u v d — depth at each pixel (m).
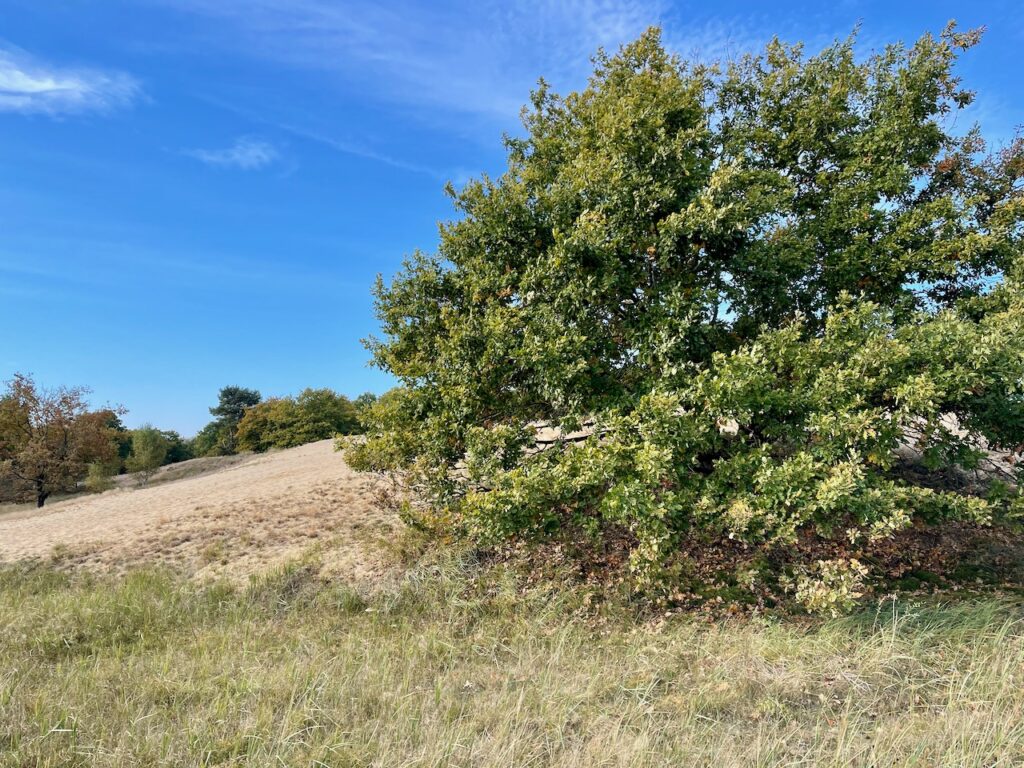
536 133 11.46
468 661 6.68
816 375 7.02
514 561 9.55
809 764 4.16
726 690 5.41
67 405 34.50
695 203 7.37
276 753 4.53
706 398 6.64
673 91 8.42
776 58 9.88
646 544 6.70
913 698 5.12
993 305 8.44
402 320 9.89
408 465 9.51
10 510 36.62
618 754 4.34
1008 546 9.52
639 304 8.03
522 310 8.19
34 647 7.44
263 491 16.97
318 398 61.09
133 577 10.23
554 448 8.16
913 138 9.08
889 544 9.59
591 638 7.26
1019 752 4.15
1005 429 7.29
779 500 6.53
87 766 4.49
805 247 8.21
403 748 4.54
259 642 7.36
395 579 9.34
